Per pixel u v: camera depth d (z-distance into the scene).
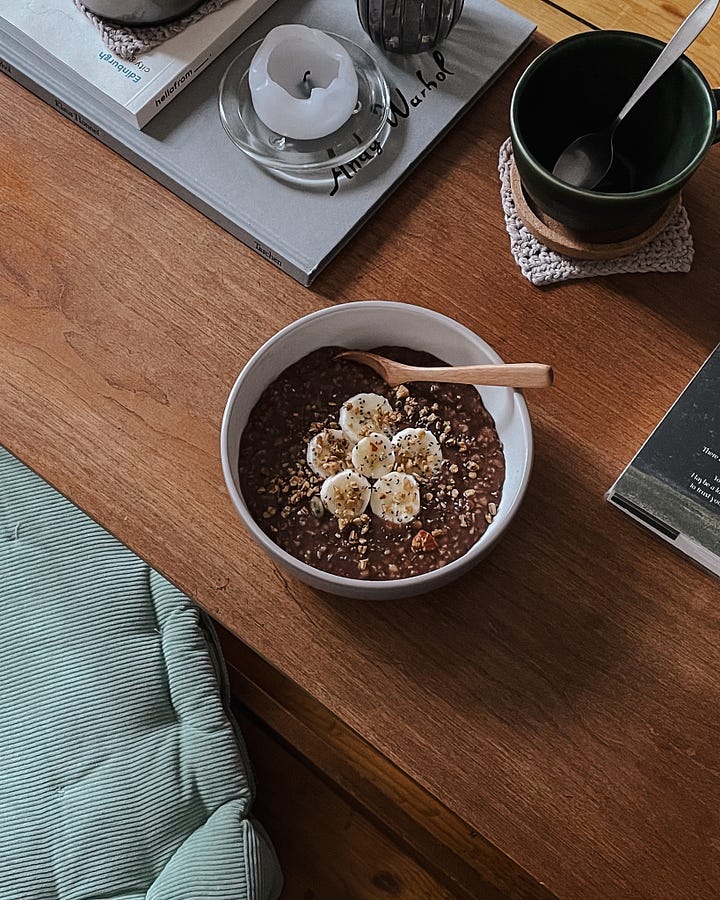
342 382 0.74
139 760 0.88
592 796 0.68
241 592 0.71
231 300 0.77
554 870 0.67
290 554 0.70
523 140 0.73
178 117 0.80
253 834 0.88
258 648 0.71
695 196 0.79
